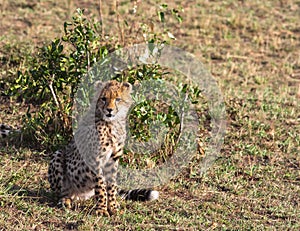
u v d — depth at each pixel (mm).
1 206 10273
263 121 15203
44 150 12703
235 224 10406
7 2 22250
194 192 11609
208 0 23922
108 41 15047
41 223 9844
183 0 23562
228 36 21109
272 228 10297
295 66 19453
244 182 12219
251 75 18422
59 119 13094
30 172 11820
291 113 15773
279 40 20969
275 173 12734
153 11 21484
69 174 10633
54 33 19797
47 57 12820
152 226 10008
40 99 15094
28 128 13273
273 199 11609
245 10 23359
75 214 10156
